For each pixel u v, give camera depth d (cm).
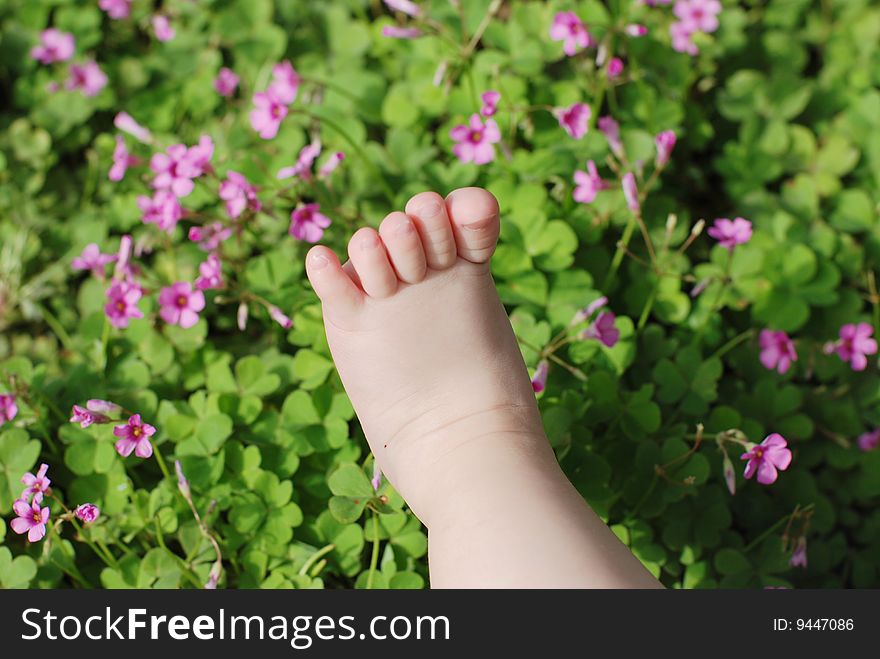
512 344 42
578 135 50
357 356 41
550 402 48
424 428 41
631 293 52
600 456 47
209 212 55
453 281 41
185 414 48
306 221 49
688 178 57
